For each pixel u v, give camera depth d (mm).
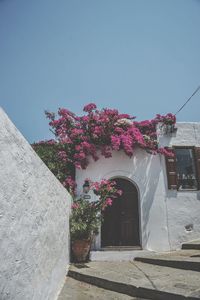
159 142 9203
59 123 9156
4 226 2518
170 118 9219
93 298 4500
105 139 8938
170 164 8984
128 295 4602
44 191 4152
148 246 8258
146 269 5840
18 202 2932
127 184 9047
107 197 7840
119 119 9312
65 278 5793
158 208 8617
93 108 9250
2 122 2613
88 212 7301
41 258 3766
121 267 6191
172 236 8422
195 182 9039
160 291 4145
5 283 2498
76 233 6922
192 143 9289
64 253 5926
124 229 8656
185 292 3938
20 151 3078
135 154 9062
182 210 8672
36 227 3590
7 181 2658
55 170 8531
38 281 3557
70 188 8273
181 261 5664
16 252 2797
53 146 9062
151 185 8812
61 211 5707
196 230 8586
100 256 7254
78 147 8625
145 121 9453
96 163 8898
